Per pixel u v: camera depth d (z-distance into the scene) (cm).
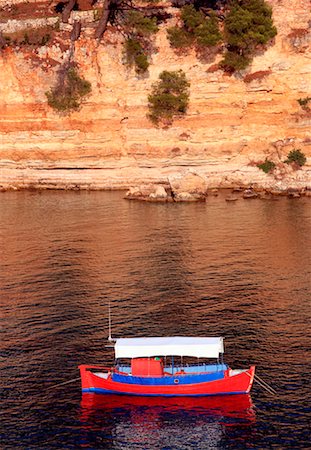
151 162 12469
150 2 12850
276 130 12556
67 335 6400
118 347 5591
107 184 12412
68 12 12756
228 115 12462
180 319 6688
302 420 5200
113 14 12700
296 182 11644
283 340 6250
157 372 5547
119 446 5003
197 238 9062
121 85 12481
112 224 9794
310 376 5688
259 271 7856
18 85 12488
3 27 12800
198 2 12862
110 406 5425
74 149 12488
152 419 5272
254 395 5481
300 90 12488
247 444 4997
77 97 12412
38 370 5853
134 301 7106
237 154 12544
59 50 12525
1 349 6159
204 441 5038
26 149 12569
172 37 12544
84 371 5581
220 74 12462
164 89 12375
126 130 12469
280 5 12619
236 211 10462
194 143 12425
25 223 9925
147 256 8394
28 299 7169
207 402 5441
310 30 12475
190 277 7712
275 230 9362
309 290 7312
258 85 12425
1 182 12606
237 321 6625
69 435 5109
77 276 7781
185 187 11262
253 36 12325
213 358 5956
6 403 5444
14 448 4981
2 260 8319
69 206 10981
